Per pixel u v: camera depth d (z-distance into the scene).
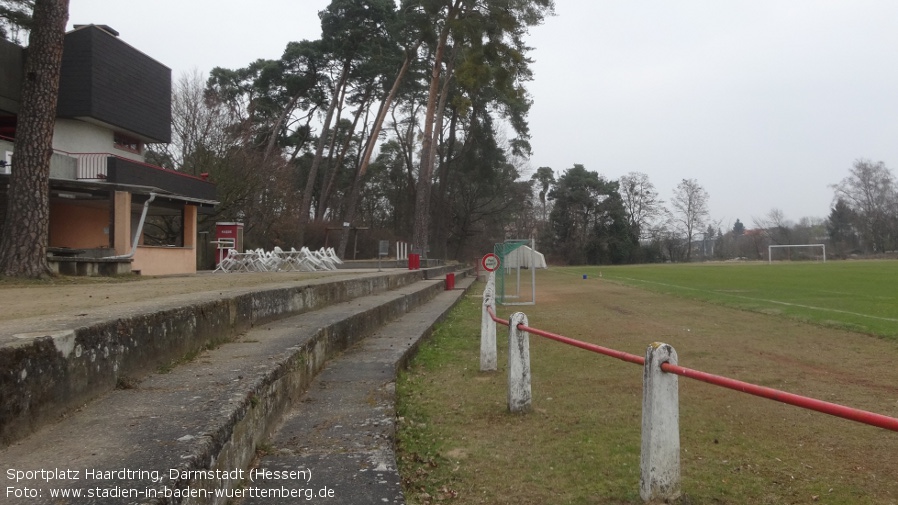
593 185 88.69
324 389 6.21
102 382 4.13
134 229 27.30
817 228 105.38
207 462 2.94
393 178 64.81
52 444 3.06
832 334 11.39
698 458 4.58
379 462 3.95
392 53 39.59
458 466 4.48
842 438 5.07
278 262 26.42
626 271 50.25
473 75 29.39
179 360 5.42
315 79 44.72
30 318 4.78
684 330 12.31
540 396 6.67
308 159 57.69
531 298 22.50
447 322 15.02
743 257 104.44
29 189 13.14
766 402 6.29
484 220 66.06
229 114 36.81
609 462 4.50
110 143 23.44
